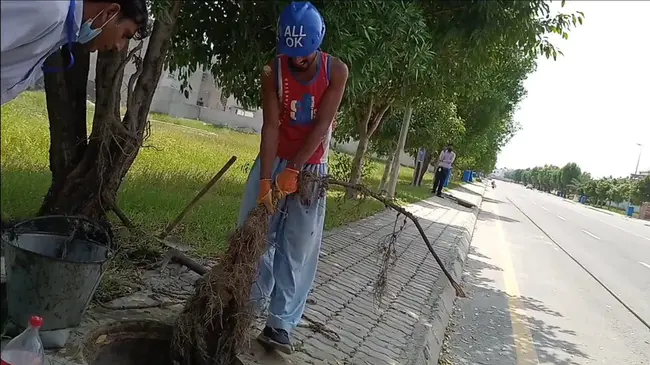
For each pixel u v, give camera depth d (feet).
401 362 14.32
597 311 25.44
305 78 11.13
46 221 11.23
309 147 11.22
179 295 14.14
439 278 24.84
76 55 14.56
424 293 21.70
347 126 46.26
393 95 39.68
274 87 11.32
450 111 62.23
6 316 9.87
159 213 21.63
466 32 27.27
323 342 14.03
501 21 26.45
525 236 50.49
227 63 23.17
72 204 14.92
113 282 13.35
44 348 9.78
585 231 66.59
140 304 12.89
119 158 15.08
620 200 219.61
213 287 10.49
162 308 13.09
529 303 25.00
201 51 22.61
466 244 37.58
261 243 10.94
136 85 15.26
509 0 25.72
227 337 10.64
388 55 22.68
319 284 18.83
